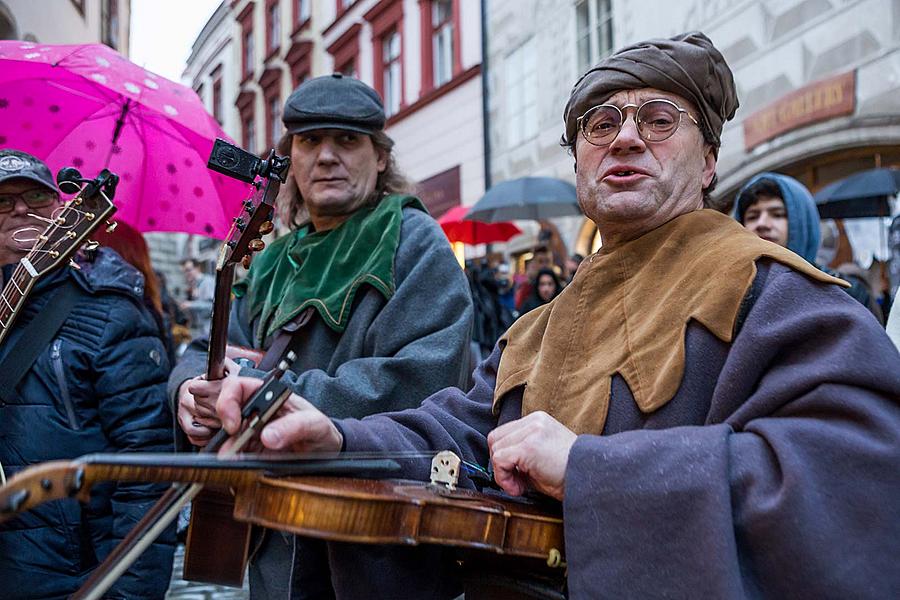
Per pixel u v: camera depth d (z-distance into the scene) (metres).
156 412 2.15
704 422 1.27
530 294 7.32
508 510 1.22
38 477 0.87
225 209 3.04
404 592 1.46
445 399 1.65
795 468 1.07
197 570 1.33
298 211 2.46
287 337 2.00
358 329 1.97
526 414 1.47
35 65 2.75
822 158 7.86
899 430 1.11
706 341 1.29
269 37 21.83
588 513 1.16
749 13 8.52
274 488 1.11
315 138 2.20
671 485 1.12
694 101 1.48
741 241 1.35
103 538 2.08
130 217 2.88
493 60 12.99
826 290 1.25
